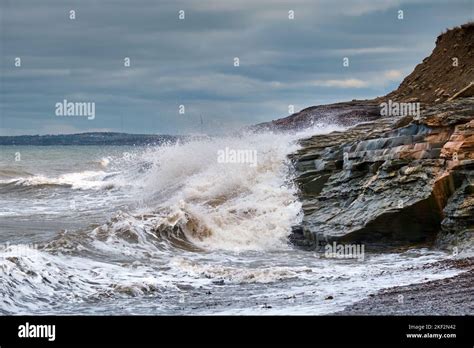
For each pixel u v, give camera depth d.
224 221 24.28
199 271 18.19
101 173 46.06
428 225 21.30
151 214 24.09
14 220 27.67
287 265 19.84
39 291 15.45
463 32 43.22
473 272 16.94
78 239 20.67
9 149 110.69
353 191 23.61
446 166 20.67
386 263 19.59
